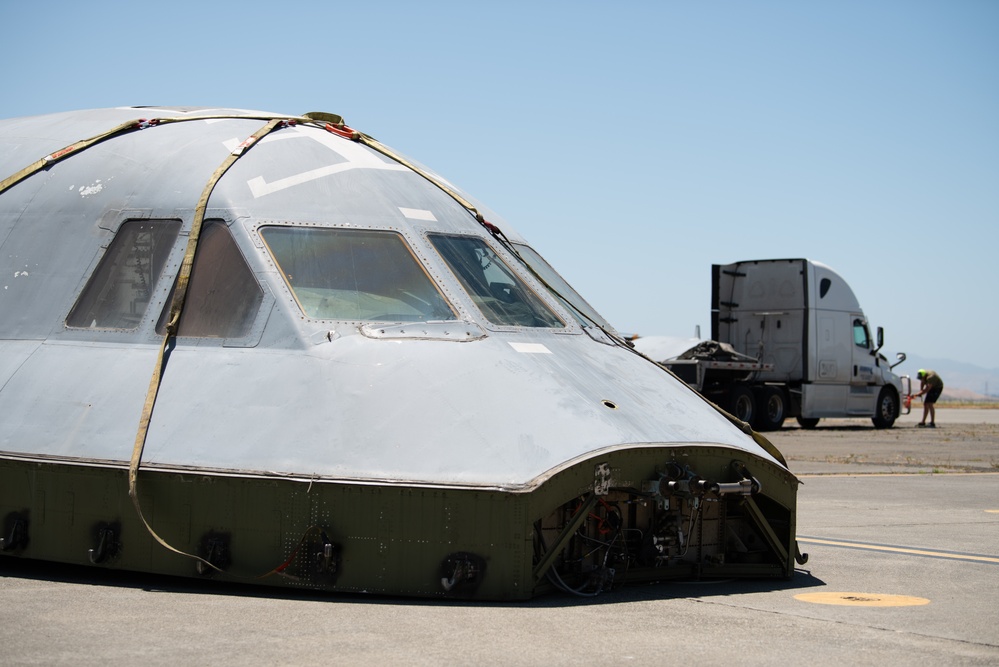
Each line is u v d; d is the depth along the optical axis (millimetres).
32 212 8516
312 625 5867
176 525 6883
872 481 16406
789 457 21531
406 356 7156
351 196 8102
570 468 6539
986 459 21188
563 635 5715
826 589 7383
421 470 6574
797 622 6195
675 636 5758
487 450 6633
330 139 8836
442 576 6496
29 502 7320
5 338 8070
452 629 5801
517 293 8180
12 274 8297
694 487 6938
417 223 8086
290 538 6660
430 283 7738
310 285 7547
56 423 7395
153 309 7758
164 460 6918
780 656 5367
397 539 6551
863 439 27812
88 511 7137
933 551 9383
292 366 7152
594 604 6559
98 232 8195
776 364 32094
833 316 32375
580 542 7086
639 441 6895
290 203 7930
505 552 6449
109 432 7199
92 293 8016
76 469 7121
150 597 6609
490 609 6309
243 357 7297
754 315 32469
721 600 6820
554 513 6879
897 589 7441
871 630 6020
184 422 7074
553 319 8180
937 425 36844
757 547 7938
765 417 31312
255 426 6934
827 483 16047
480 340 7422
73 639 5477
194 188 8070
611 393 7441
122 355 7621
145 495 6930
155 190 8195
